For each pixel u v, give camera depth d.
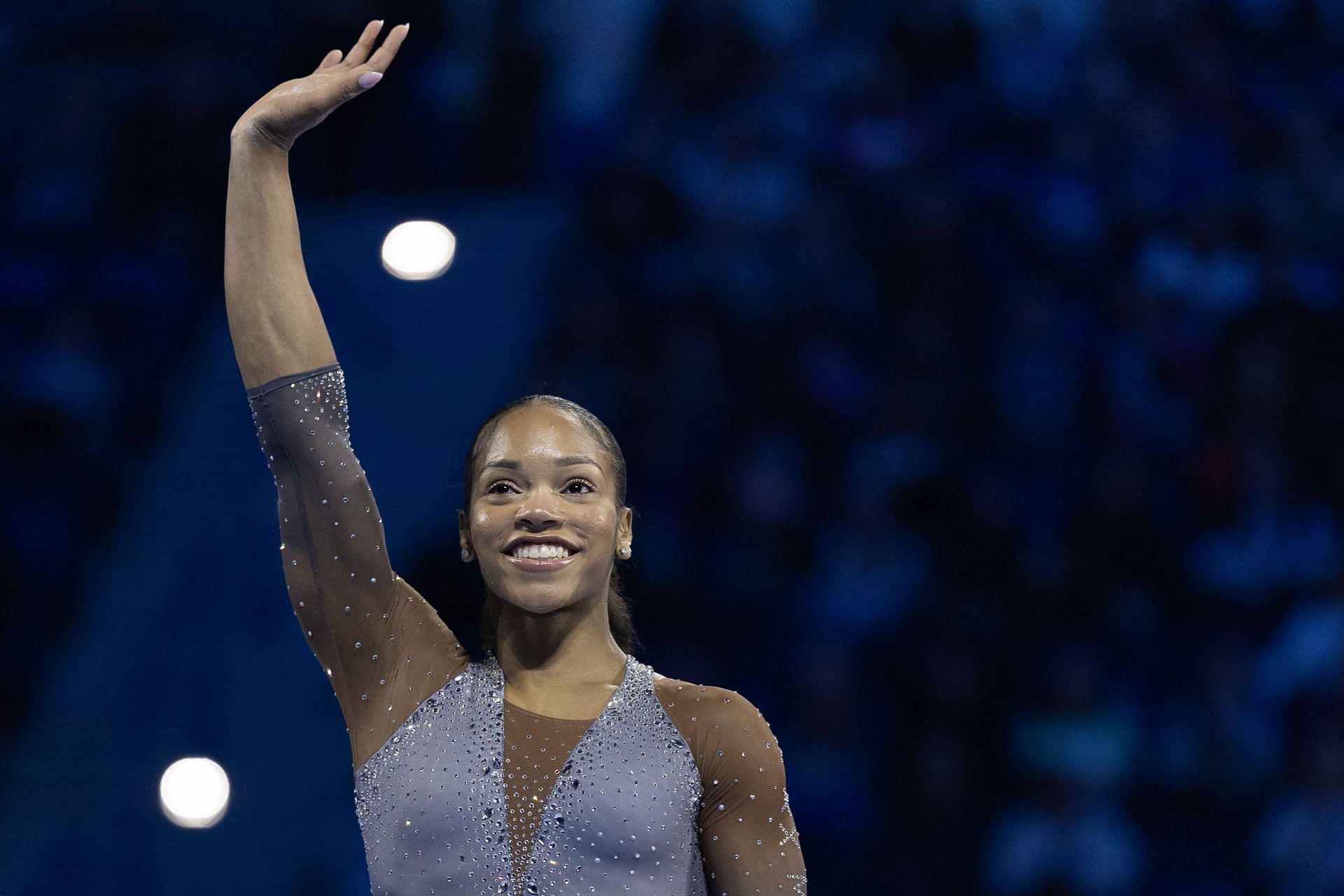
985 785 26.09
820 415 29.45
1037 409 29.55
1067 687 26.20
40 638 29.05
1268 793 26.19
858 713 26.48
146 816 26.42
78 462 30.81
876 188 31.83
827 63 33.44
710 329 30.52
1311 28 35.25
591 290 31.44
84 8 35.22
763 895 8.78
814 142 32.53
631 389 29.80
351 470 9.19
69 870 26.02
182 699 27.86
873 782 25.92
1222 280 31.89
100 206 33.88
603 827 8.52
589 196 33.19
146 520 30.22
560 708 8.89
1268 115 33.97
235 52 34.97
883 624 27.22
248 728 27.36
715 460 28.97
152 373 32.19
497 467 9.05
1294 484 30.09
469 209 33.75
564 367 30.80
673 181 32.38
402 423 30.98
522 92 34.41
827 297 30.72
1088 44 33.72
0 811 26.72
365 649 9.15
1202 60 34.03
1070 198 31.97
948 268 30.89
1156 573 28.72
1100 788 25.52
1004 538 28.11
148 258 33.34
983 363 30.08
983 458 29.12
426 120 34.50
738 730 8.89
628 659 9.34
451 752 8.76
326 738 27.09
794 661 26.92
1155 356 30.53
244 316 9.18
